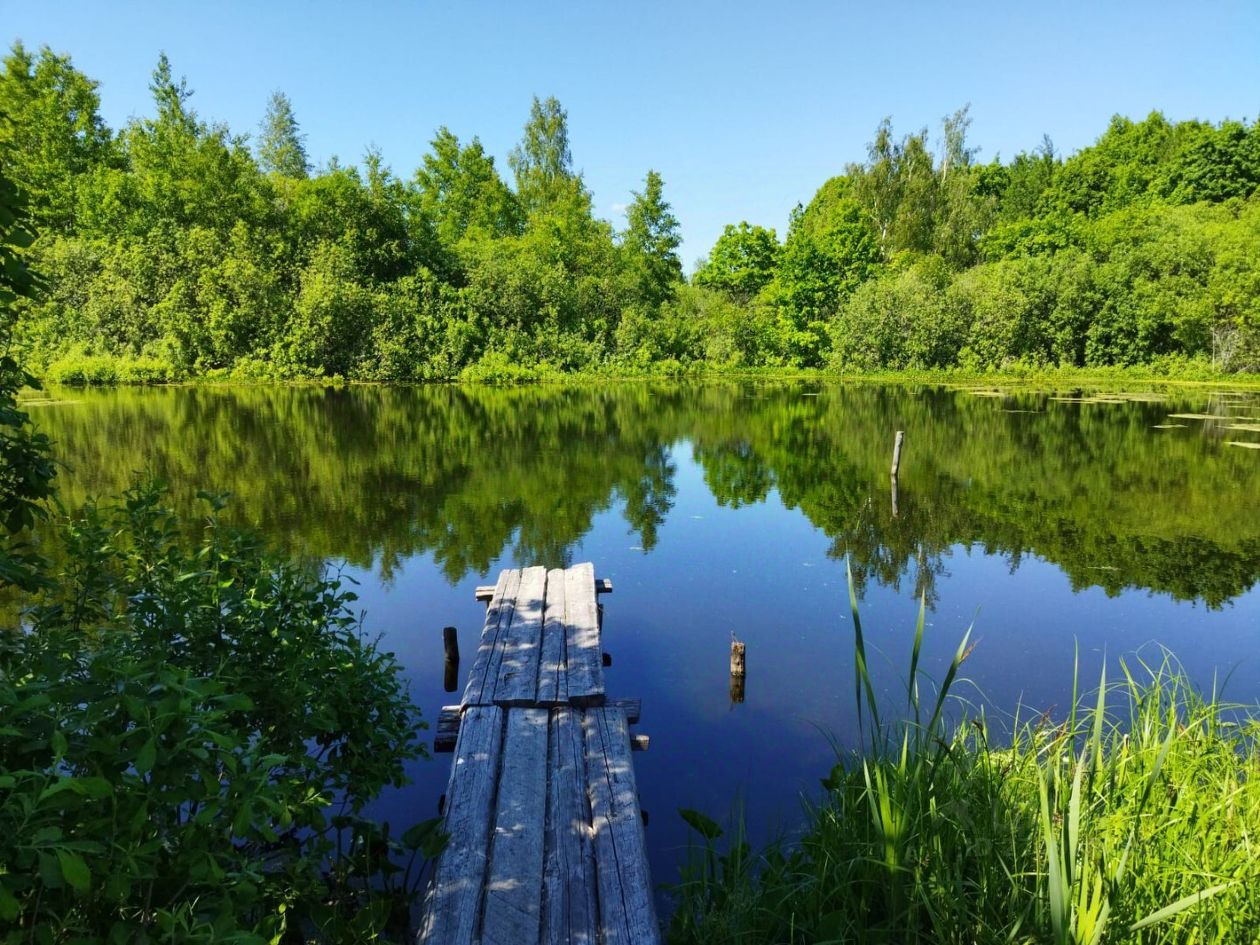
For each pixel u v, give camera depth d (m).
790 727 4.96
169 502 10.88
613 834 3.53
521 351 34.56
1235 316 31.06
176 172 32.12
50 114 33.31
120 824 1.94
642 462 14.64
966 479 12.95
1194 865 2.69
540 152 51.47
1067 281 34.75
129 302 28.62
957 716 5.01
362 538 9.39
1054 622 6.71
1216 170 44.94
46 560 3.00
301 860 2.88
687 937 3.02
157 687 2.03
